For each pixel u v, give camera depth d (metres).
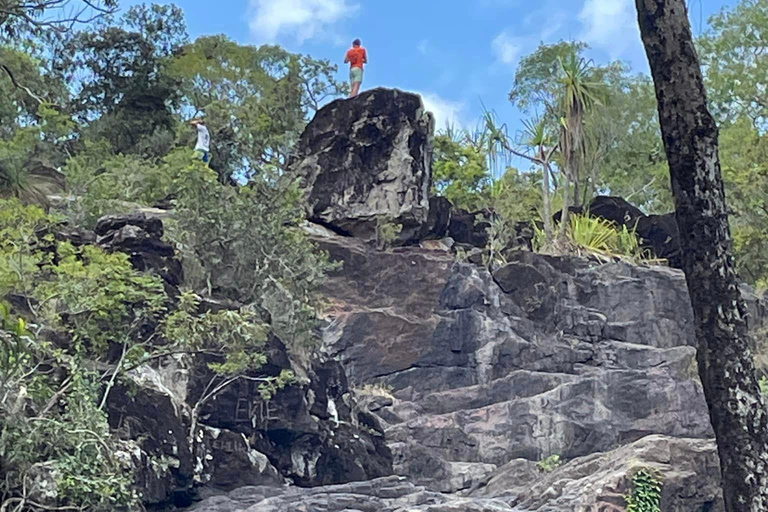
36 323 16.75
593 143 37.09
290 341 22.25
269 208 23.81
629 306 31.69
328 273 29.39
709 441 19.89
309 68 45.22
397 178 31.61
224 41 42.72
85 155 29.83
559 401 26.56
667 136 9.12
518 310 30.47
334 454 21.80
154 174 27.89
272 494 18.98
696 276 8.98
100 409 14.90
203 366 19.53
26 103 27.00
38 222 19.80
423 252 30.42
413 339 28.70
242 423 20.09
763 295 32.25
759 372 29.27
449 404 27.72
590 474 19.89
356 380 27.95
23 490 13.14
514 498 20.48
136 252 20.44
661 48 9.14
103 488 13.67
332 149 32.16
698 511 19.03
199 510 17.80
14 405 13.38
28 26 15.87
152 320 19.20
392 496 19.64
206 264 22.33
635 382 26.84
